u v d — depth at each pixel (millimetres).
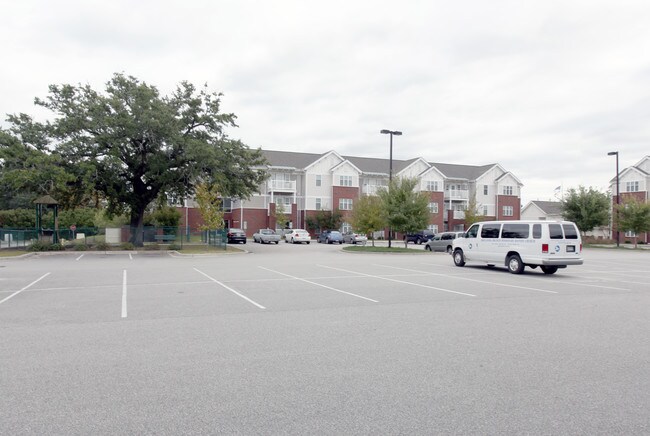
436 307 10023
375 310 9609
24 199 57094
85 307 9867
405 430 4020
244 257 26641
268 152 63250
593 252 37469
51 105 31375
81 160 30000
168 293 11938
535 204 81125
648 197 56031
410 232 33000
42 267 19734
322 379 5305
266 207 59906
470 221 61500
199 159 30656
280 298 11148
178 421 4168
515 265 17781
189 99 33281
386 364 5895
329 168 63156
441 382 5234
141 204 34156
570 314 9352
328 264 21609
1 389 4934
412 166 67125
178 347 6641
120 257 26469
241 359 6070
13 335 7336
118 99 30406
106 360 5996
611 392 4953
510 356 6281
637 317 9078
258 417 4262
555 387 5094
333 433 3957
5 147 28703
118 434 3918
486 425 4125
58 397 4711
